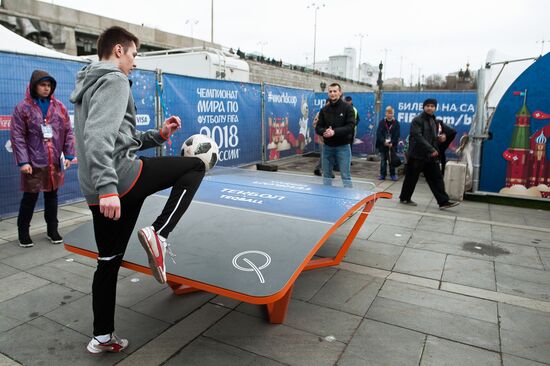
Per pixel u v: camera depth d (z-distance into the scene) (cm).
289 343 260
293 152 1232
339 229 511
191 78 786
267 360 242
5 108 505
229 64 1043
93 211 222
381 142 888
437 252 432
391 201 684
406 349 255
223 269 245
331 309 306
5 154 513
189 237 290
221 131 895
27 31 1622
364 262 402
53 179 426
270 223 309
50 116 425
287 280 231
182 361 240
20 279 349
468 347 258
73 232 313
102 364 237
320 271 378
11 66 504
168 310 301
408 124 1138
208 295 325
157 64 1061
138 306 306
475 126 706
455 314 300
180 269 247
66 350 250
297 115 1230
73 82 576
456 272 379
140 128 686
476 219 568
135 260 262
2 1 1536
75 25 1797
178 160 228
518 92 669
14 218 527
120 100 203
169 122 255
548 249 444
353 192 407
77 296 320
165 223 216
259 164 980
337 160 602
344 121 586
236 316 293
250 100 991
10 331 269
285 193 400
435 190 622
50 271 367
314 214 327
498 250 440
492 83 686
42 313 293
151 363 238
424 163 620
